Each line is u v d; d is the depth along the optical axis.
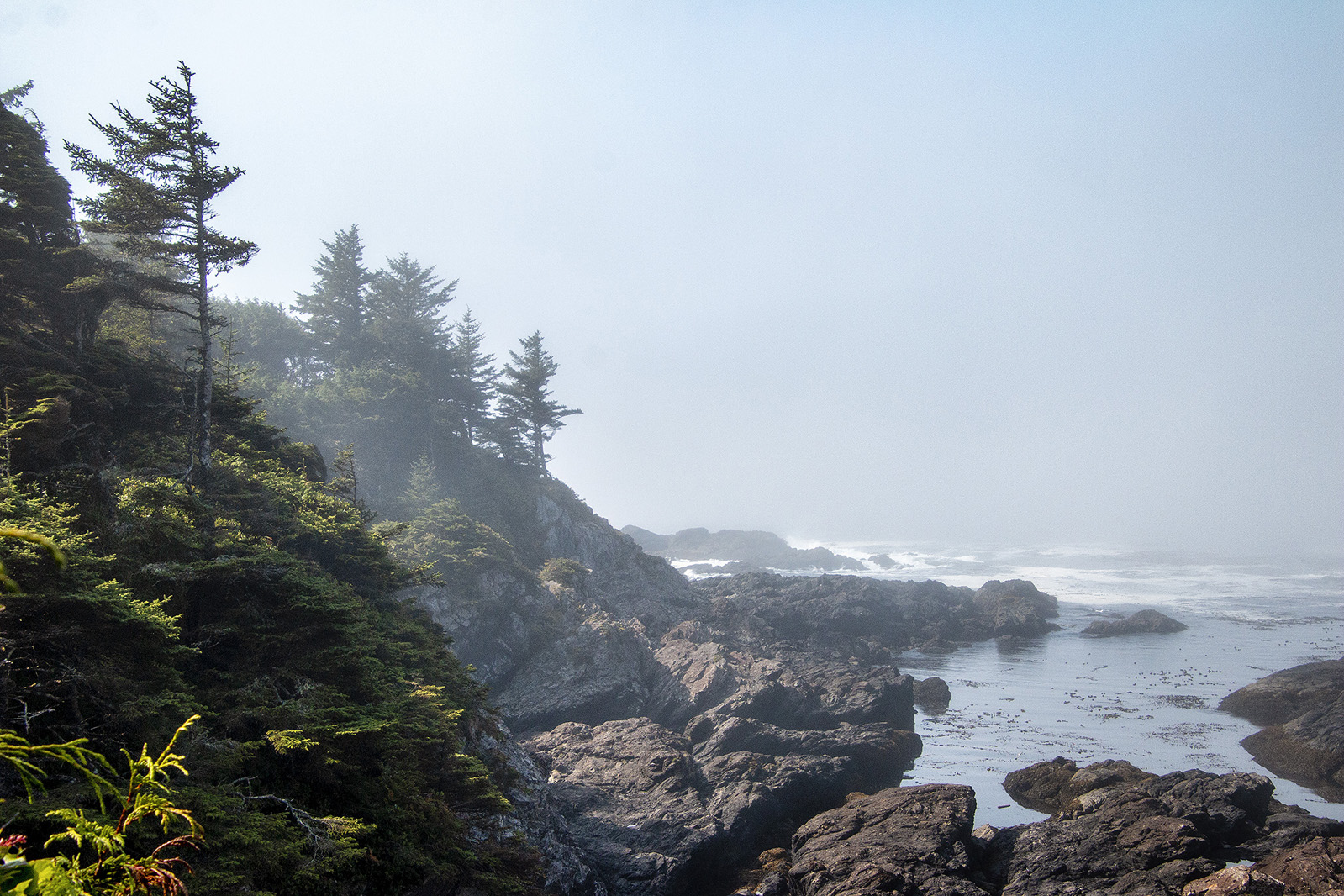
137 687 20.17
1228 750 57.56
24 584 18.92
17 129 39.19
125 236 37.59
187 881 16.41
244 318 94.31
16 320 37.62
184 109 35.19
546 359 112.56
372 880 22.70
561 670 68.38
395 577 40.28
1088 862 34.38
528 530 95.62
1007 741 61.22
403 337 99.88
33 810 14.96
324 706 24.12
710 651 71.31
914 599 120.69
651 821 43.62
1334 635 105.31
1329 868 29.44
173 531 26.39
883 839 37.56
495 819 32.53
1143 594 150.38
